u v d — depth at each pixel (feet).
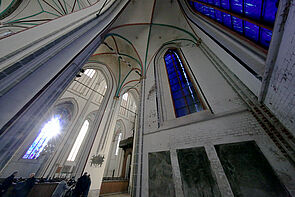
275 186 5.47
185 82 15.08
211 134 8.81
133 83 34.68
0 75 5.52
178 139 10.43
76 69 10.07
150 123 14.07
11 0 25.20
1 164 4.92
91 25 12.17
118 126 65.67
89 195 17.84
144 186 10.18
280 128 6.02
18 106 5.87
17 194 11.95
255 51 7.04
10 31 27.81
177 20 20.51
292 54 3.55
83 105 49.19
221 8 9.59
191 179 8.07
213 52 13.12
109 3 16.29
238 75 9.14
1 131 5.13
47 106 7.29
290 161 5.50
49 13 29.55
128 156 39.47
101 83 61.05
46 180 16.44
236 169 6.80
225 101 9.61
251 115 7.70
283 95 4.86
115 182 28.07
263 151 6.39
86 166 19.24
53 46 8.29
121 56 26.99
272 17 5.22
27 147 35.53
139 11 21.20
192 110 12.35
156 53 22.74
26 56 6.72
